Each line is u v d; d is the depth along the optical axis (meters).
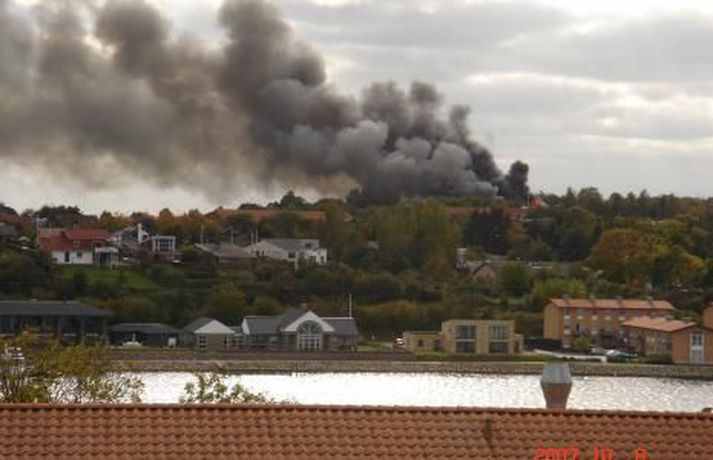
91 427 70.38
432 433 72.25
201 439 70.31
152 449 69.25
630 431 73.94
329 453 70.19
